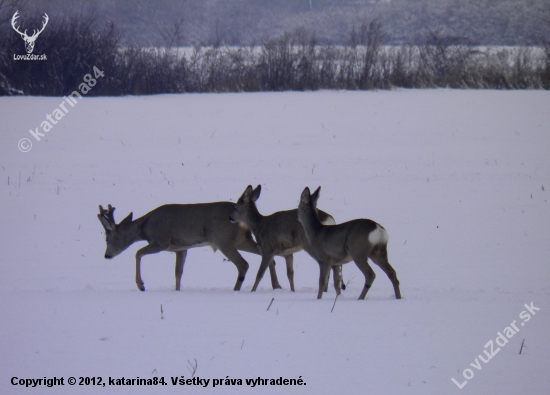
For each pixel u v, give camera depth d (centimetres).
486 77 16462
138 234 4156
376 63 16588
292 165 7831
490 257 4641
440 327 2812
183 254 4094
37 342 2645
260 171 7531
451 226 5506
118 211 6012
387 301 3334
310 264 4897
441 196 6506
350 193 6594
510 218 5741
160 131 9975
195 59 15950
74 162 8025
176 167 7744
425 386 2189
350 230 3469
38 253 4950
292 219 3875
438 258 4644
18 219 5862
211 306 3219
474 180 7175
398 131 10044
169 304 3281
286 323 2872
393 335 2695
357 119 11038
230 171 7531
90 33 14688
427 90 15725
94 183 7056
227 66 15950
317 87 15588
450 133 9912
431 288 3856
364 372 2303
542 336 2709
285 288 4116
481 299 3397
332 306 3183
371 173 7475
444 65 17188
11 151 8625
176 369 2347
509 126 10481
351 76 16000
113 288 4028
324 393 2136
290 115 11394
